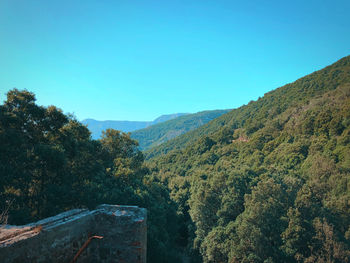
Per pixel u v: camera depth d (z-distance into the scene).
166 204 32.06
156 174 58.78
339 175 27.58
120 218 6.35
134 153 32.41
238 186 29.08
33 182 13.98
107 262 6.31
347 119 37.06
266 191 25.02
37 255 4.92
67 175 15.52
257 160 43.84
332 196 25.94
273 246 21.42
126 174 21.86
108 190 17.73
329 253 19.22
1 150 11.71
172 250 26.19
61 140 16.47
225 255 23.56
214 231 25.56
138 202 19.23
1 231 4.93
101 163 22.78
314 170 31.17
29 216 11.34
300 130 44.84
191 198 37.69
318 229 20.83
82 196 14.55
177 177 51.03
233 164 45.78
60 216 5.90
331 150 34.03
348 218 23.23
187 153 66.69
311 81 79.75
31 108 14.70
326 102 50.31
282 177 30.86
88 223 6.32
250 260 19.97
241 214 24.80
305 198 23.84
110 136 29.36
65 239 5.59
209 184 32.91
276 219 22.88
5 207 10.59
